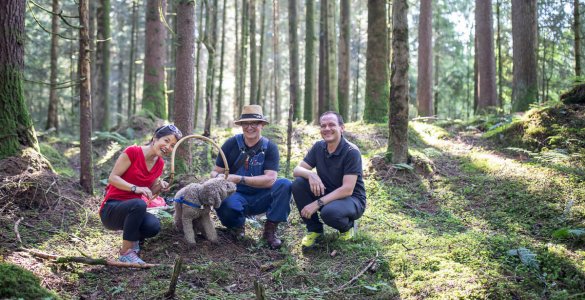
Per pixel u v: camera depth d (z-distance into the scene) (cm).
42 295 314
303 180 448
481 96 1249
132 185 387
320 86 1449
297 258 431
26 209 472
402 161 655
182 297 346
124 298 344
